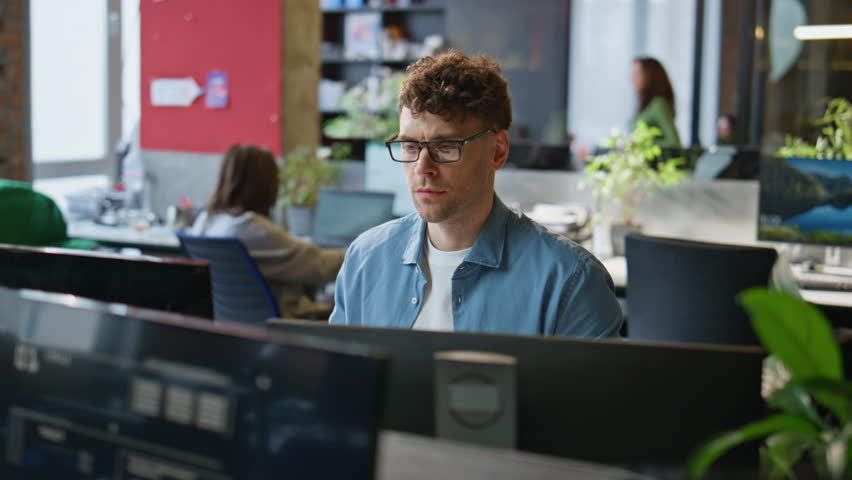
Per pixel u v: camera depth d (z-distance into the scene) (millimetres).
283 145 4961
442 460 938
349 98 7707
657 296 3084
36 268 1445
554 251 1491
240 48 4949
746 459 1047
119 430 796
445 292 1518
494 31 7809
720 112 7258
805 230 3840
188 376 761
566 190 4566
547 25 7691
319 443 704
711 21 7238
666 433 1057
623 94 7594
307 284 3635
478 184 1438
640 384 1058
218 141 5055
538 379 1072
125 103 6406
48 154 5742
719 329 2959
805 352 749
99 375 810
